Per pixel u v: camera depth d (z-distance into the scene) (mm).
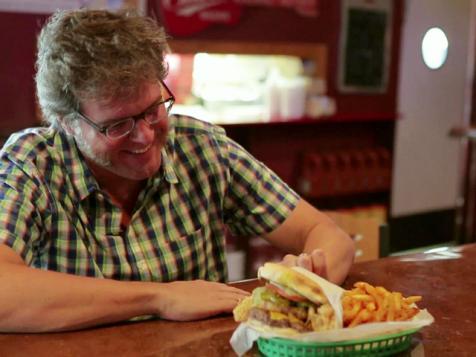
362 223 1979
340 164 4227
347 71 4320
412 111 4727
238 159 1633
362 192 4363
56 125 1412
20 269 1221
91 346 1133
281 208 1637
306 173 4141
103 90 1218
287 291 1046
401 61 4578
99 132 1280
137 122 1277
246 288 1425
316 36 4160
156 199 1511
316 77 4207
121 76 1211
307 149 4238
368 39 4371
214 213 1604
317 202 4301
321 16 4148
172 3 3547
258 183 1638
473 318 1268
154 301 1243
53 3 3203
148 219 1496
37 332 1185
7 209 1311
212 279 1619
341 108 4359
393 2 4438
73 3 3242
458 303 1351
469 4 4816
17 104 3217
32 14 3168
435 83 4801
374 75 4449
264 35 3941
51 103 1310
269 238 1661
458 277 1521
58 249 1409
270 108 3971
